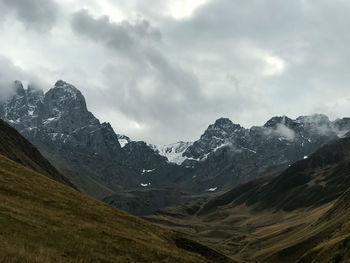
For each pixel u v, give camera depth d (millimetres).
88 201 78250
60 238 46562
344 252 60781
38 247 39281
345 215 182625
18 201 58406
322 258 66750
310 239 199500
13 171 77812
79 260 40594
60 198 70438
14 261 30641
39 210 56875
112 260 46219
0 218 45312
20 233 42562
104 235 56812
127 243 57500
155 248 60906
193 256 67750
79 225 56781
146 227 76188
